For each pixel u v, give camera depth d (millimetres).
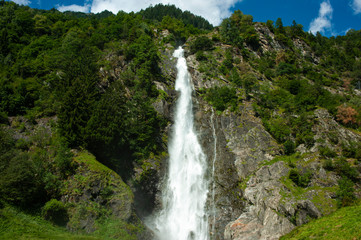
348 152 40031
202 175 45500
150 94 52125
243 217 36781
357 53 100625
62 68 46562
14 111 40281
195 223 40094
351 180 35688
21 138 36281
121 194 33000
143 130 43438
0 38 55969
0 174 26531
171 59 68125
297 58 83625
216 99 55031
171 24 88250
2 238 21938
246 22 89062
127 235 30000
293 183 37062
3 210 25141
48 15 84938
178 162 46594
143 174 39906
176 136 50156
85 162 33219
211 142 49406
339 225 26281
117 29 72938
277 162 41156
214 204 41125
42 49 57250
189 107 56094
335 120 48750
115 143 38281
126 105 44938
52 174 30828
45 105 41125
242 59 71688
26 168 27938
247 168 43656
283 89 61562
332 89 68688
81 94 38125
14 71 46719
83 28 74438
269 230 32625
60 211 28125
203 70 62781
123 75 51906
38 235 24297
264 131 47938
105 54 57562
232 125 50094
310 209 31953
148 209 38781
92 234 28406
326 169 37844
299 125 46469
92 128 35750
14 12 72312
